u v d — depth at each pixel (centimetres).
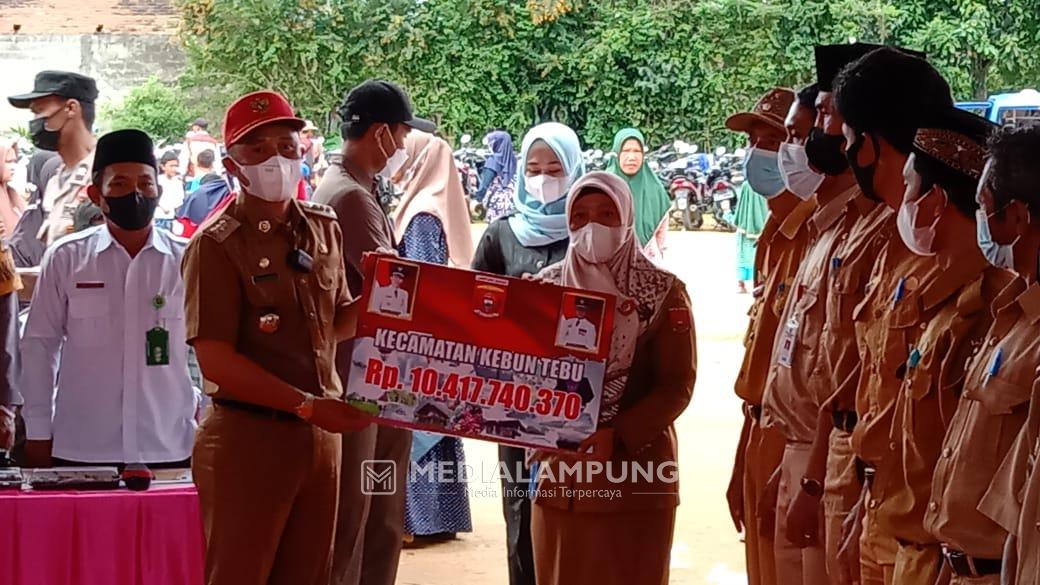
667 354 390
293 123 381
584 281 389
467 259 646
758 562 446
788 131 404
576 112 2417
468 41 2364
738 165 2277
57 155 676
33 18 2262
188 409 430
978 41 2100
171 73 2262
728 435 905
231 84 2255
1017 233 253
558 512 393
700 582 595
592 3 2444
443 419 380
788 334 397
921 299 313
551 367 377
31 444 418
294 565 392
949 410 301
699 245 2045
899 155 324
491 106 2369
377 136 491
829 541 364
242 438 378
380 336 379
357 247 473
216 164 1180
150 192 412
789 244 433
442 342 379
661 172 2302
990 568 276
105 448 420
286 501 381
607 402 388
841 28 2286
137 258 422
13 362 425
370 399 379
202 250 377
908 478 311
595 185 387
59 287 419
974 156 296
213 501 379
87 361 420
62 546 388
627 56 2383
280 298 383
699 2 2384
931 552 307
